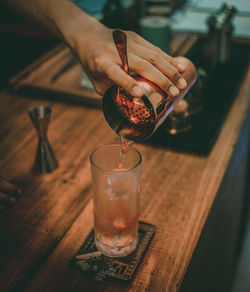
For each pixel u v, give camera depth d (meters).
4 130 0.84
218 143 0.79
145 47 0.51
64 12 0.63
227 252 1.05
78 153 0.76
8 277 0.51
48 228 0.58
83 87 1.00
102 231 0.50
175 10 1.61
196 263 0.59
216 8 1.67
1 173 0.70
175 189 0.66
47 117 0.65
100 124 0.86
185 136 0.79
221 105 0.91
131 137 0.49
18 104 0.94
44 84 0.98
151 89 0.46
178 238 0.56
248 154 1.21
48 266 0.51
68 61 1.15
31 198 0.65
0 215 0.61
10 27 1.47
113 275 0.49
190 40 1.19
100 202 0.48
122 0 1.29
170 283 0.49
